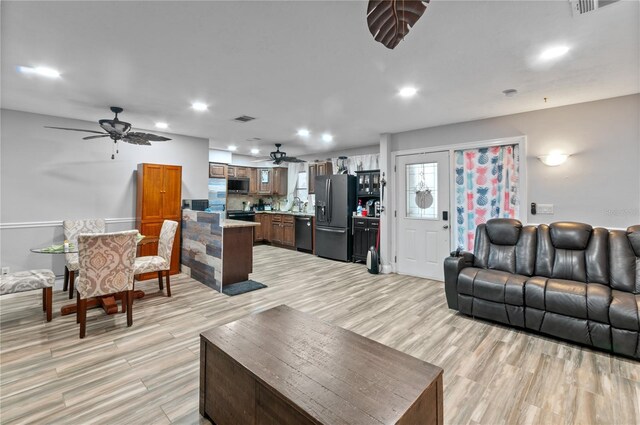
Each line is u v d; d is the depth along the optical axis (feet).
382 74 9.11
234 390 5.14
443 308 11.75
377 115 13.51
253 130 16.70
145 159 16.63
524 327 9.62
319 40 7.21
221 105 12.18
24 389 6.60
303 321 6.75
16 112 12.91
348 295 13.26
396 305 12.06
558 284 9.23
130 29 6.72
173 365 7.64
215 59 8.19
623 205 10.94
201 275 14.97
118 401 6.29
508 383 7.00
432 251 15.94
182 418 5.86
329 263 19.90
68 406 6.11
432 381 4.56
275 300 12.51
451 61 8.25
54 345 8.54
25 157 13.16
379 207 18.92
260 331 6.20
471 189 14.69
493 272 10.77
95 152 14.99
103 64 8.47
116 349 8.38
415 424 4.10
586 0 5.66
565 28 6.61
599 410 6.10
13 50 7.66
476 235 12.46
